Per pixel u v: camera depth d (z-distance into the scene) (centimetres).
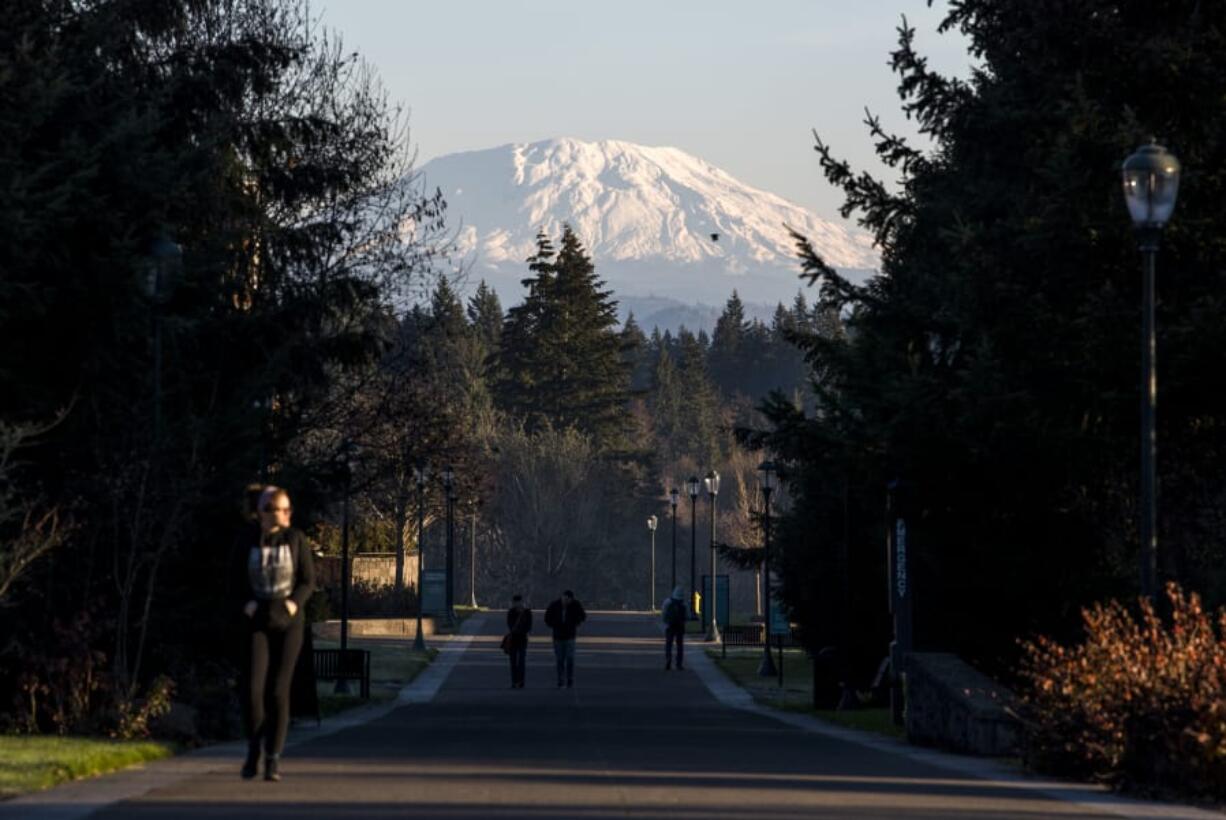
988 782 3009
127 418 4188
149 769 3022
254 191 6425
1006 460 4822
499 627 16088
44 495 3812
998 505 5078
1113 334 4494
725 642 12144
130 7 5438
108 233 3975
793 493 7850
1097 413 4606
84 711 3869
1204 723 2886
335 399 6531
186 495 4078
